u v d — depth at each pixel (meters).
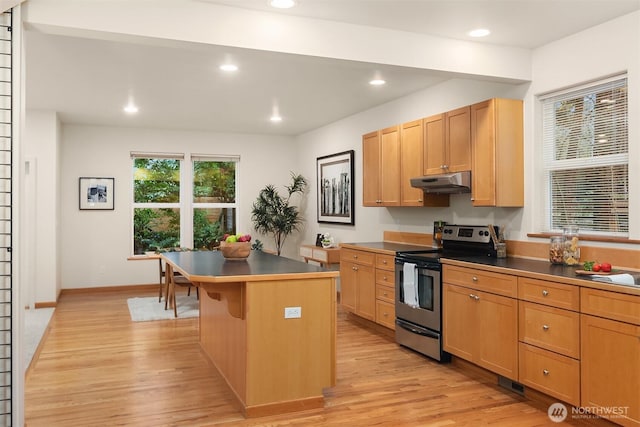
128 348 4.67
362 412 3.21
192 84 5.13
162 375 3.92
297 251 8.89
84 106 6.29
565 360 3.01
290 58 3.40
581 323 2.91
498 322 3.54
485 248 4.42
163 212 8.24
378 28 3.54
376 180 5.61
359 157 6.69
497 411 3.21
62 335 5.14
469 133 4.26
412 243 5.57
